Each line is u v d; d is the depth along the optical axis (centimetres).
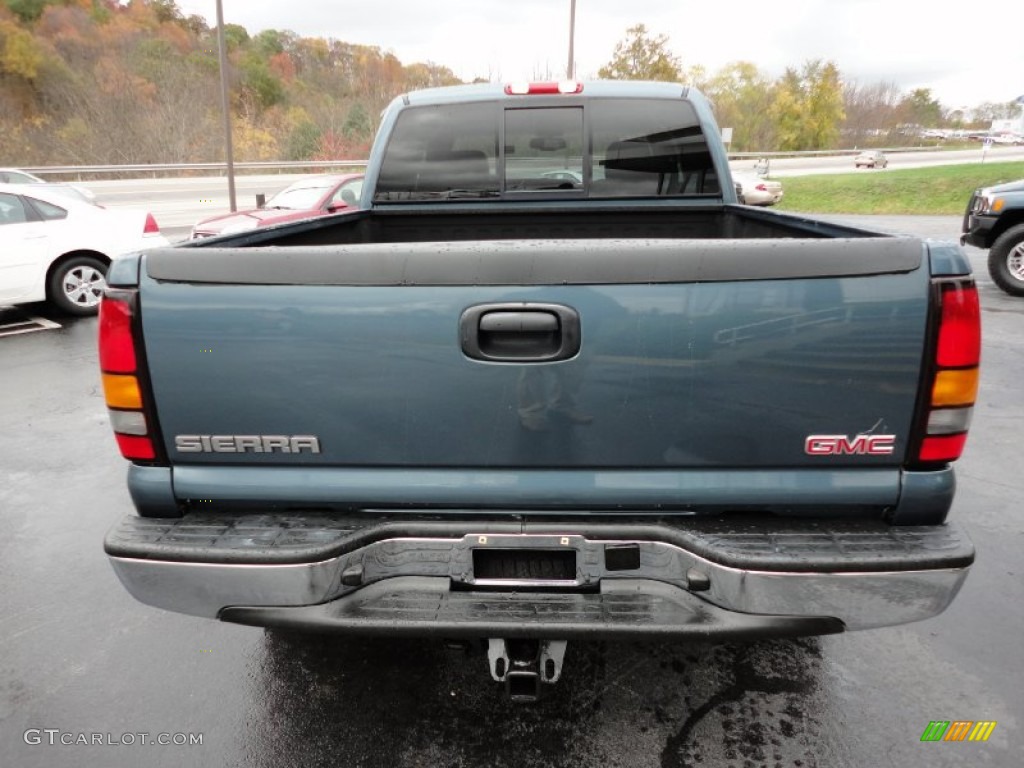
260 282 172
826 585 169
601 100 357
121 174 3173
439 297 170
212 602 181
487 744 218
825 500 177
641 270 167
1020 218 918
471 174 369
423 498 184
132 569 181
